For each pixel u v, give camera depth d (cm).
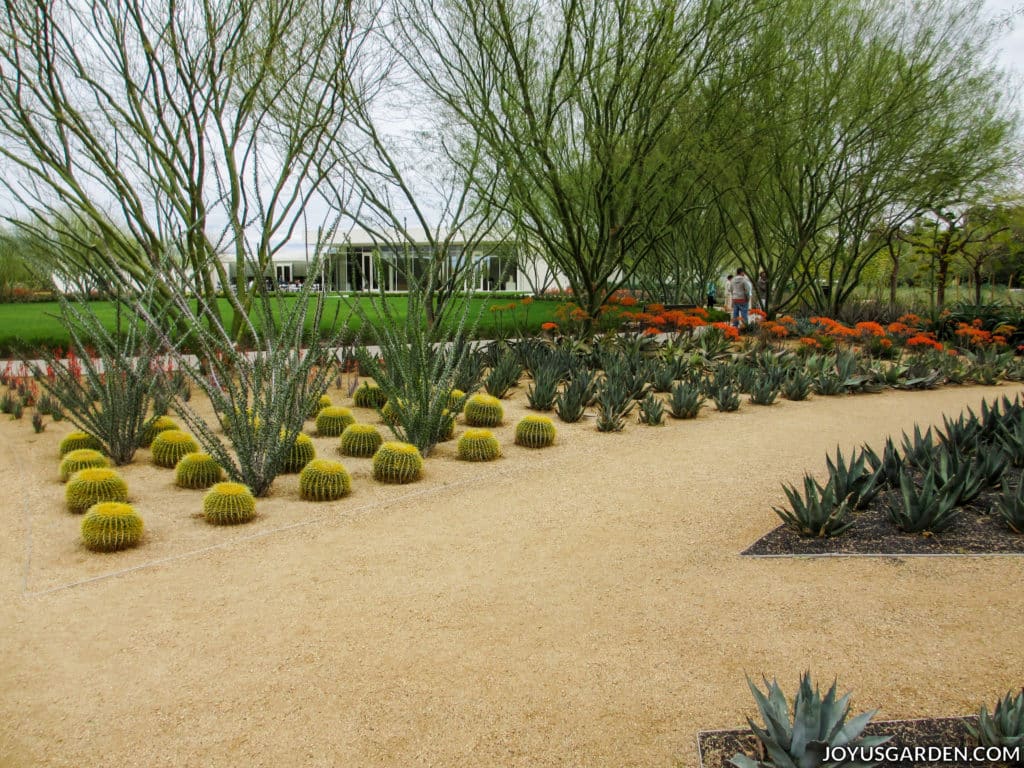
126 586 425
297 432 618
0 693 316
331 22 1088
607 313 1588
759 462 711
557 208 1416
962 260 2508
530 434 776
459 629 374
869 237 2219
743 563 454
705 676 328
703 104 1368
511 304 1517
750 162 1599
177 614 390
